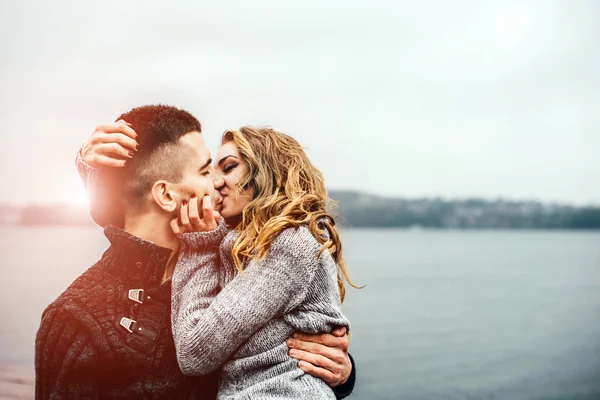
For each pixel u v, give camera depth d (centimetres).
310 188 200
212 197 183
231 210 198
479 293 4656
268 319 171
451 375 2080
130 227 179
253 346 173
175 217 180
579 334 2992
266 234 174
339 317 180
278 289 170
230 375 174
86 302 162
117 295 167
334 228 198
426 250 11006
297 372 172
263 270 171
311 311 177
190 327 162
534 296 4522
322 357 175
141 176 174
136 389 165
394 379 2005
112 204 179
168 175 174
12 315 2464
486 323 3300
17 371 654
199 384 177
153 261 171
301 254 174
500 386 1936
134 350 164
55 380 155
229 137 207
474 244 13825
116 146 169
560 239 16300
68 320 158
